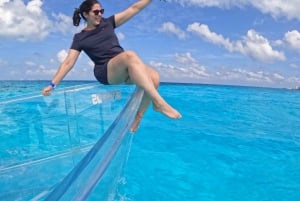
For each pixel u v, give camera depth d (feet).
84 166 5.64
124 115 8.41
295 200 16.31
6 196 11.08
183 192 16.89
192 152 24.39
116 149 6.60
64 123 12.94
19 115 13.00
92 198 5.35
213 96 71.41
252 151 25.27
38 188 11.29
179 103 54.60
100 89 12.51
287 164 22.17
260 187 17.93
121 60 10.78
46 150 12.79
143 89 10.22
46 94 12.37
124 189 16.74
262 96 82.84
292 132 33.73
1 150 12.78
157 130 31.68
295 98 81.92
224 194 16.84
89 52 11.96
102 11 11.74
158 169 20.34
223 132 32.04
